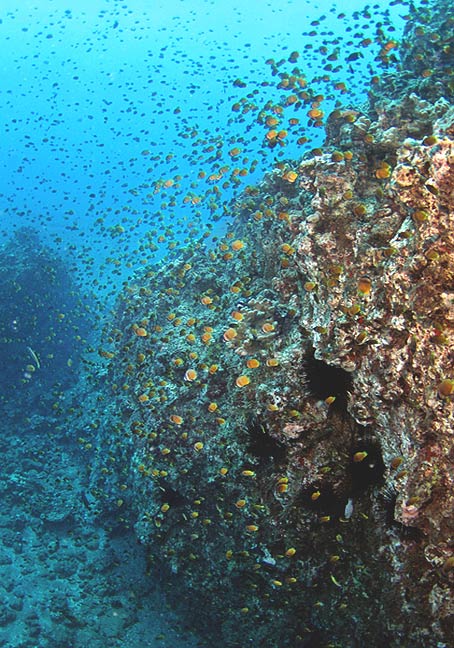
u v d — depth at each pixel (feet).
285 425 21.35
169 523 29.53
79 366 66.74
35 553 39.78
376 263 18.45
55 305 69.00
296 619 24.75
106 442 44.11
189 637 32.12
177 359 29.99
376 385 17.12
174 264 44.29
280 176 36.27
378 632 19.31
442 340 14.10
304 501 21.58
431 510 15.16
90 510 42.29
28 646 31.76
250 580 26.11
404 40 39.68
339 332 18.22
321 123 31.12
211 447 26.61
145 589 36.17
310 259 20.51
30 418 56.44
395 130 25.07
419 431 15.52
